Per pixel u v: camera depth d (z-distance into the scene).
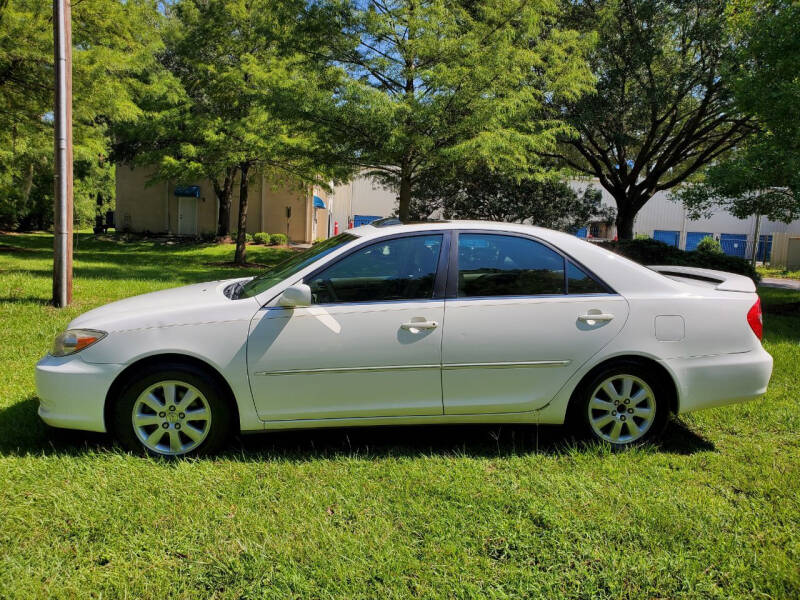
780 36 9.79
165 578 2.39
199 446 3.54
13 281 10.80
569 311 3.70
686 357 3.75
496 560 2.58
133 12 12.42
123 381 3.49
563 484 3.26
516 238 3.83
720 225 46.00
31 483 3.11
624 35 16.72
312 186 22.80
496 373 3.67
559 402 3.74
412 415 3.68
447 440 3.96
